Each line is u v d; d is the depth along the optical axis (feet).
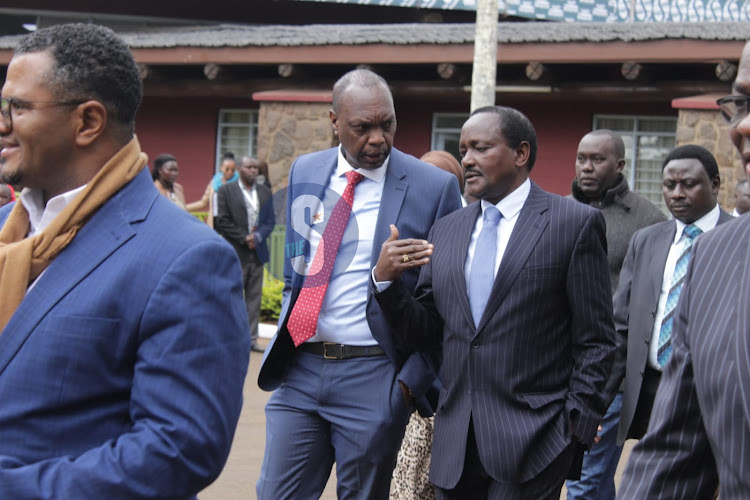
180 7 65.41
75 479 6.34
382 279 11.94
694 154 15.21
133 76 7.18
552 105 43.19
